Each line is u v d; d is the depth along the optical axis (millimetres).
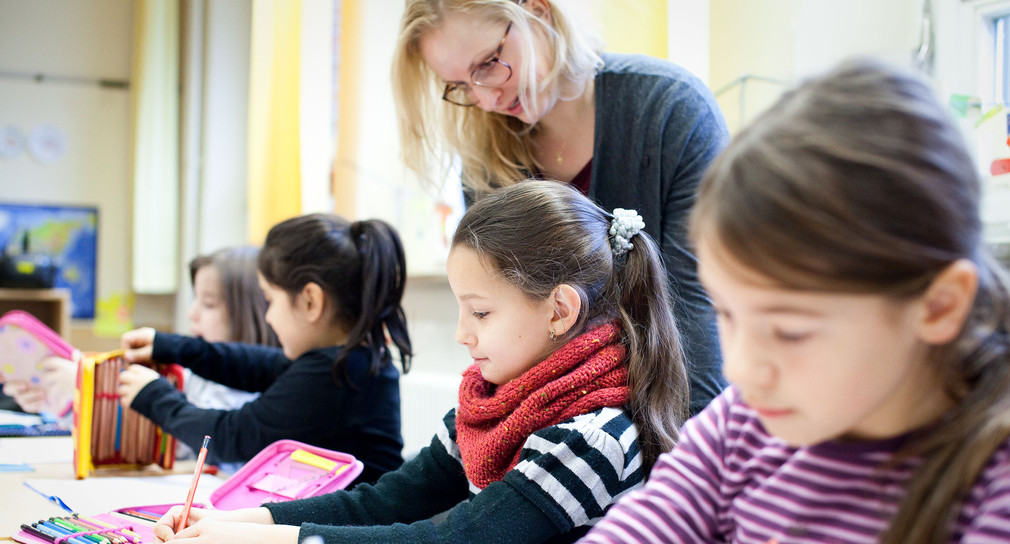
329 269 1535
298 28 3320
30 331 1799
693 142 1215
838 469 585
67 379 1774
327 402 1445
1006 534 470
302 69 3273
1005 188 1271
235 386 1752
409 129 1407
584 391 948
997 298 525
